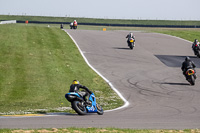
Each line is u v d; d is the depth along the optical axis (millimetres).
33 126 32531
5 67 89562
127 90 71000
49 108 55562
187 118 41344
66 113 46094
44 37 145375
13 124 33531
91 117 40688
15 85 74375
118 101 60406
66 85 77000
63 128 30328
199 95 65188
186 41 166125
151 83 78438
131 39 133375
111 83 78438
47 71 88562
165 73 92438
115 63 105750
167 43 156500
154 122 37406
